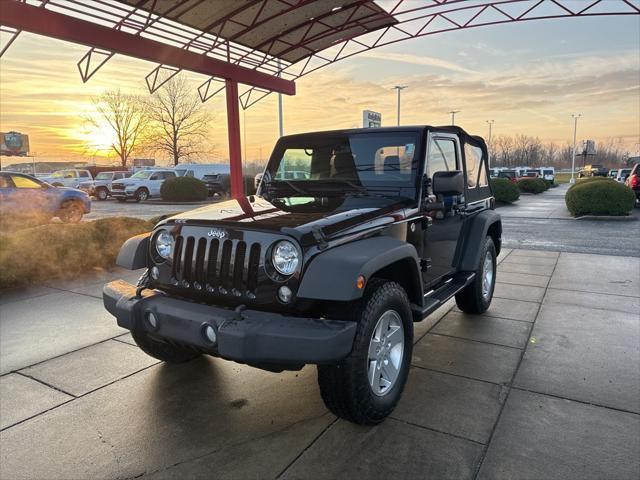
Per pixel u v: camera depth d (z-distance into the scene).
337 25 10.99
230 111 11.70
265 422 3.05
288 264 2.60
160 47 9.70
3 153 57.94
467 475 2.49
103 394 3.44
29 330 4.80
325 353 2.42
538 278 6.97
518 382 3.55
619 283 6.61
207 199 29.61
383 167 3.87
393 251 2.87
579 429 2.90
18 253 6.59
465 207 4.74
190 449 2.77
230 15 9.49
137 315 2.93
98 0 8.35
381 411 2.93
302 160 4.28
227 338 2.46
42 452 2.76
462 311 5.31
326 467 2.58
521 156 98.69
